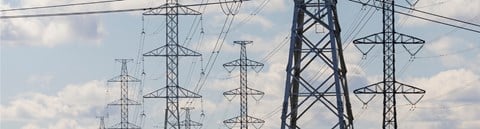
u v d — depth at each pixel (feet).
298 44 303.07
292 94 305.53
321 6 299.99
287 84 302.25
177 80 495.82
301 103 303.68
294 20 301.43
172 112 494.18
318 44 301.22
